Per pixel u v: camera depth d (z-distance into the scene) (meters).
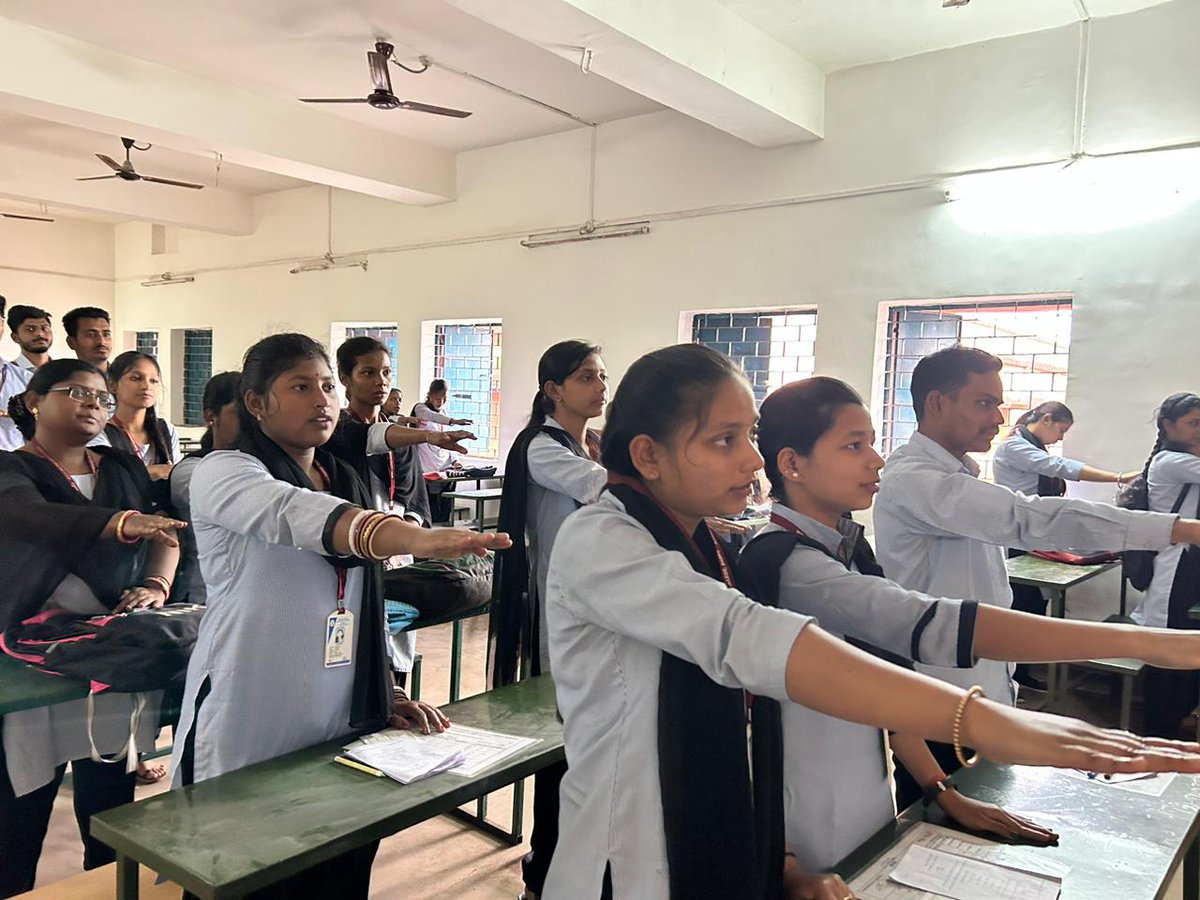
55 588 1.92
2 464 1.99
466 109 6.30
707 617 0.80
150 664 1.85
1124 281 4.36
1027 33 4.59
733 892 0.88
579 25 3.88
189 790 1.37
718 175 5.86
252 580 1.47
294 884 1.49
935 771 1.33
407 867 2.44
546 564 2.40
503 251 7.19
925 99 4.95
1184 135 4.16
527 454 2.37
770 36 4.82
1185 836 1.24
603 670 0.94
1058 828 1.26
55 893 1.51
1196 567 3.61
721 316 6.12
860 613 1.15
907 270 5.06
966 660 1.08
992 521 1.58
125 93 5.59
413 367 7.96
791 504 1.29
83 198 8.12
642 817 0.90
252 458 1.50
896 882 1.10
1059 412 4.47
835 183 5.32
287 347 1.52
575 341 2.49
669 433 0.91
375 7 4.80
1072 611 4.59
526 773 1.53
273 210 9.09
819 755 1.18
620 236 6.40
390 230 8.07
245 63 5.64
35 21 5.11
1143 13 4.26
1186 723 3.78
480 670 4.29
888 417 5.33
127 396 3.11
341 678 1.58
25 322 4.16
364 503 1.70
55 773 1.97
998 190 4.71
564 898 0.95
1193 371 4.19
